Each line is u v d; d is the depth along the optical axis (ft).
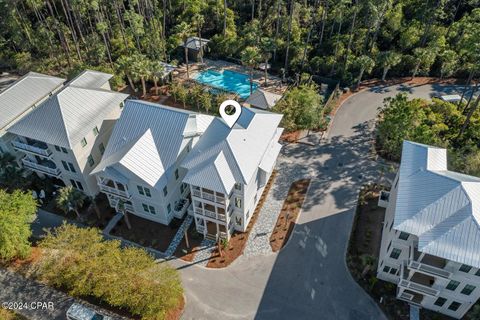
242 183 120.16
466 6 245.86
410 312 114.11
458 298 106.32
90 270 112.78
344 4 227.61
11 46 254.06
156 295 107.34
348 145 176.45
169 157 133.18
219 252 130.93
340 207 147.02
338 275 124.57
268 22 253.03
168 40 245.86
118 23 253.24
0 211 122.72
